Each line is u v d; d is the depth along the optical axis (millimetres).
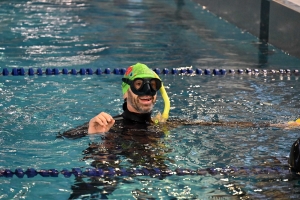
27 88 5738
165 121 4496
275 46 8172
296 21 7480
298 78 6438
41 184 3439
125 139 4121
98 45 7828
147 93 4238
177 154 3889
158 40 8320
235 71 6672
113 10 10852
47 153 3949
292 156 3656
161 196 3260
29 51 7344
